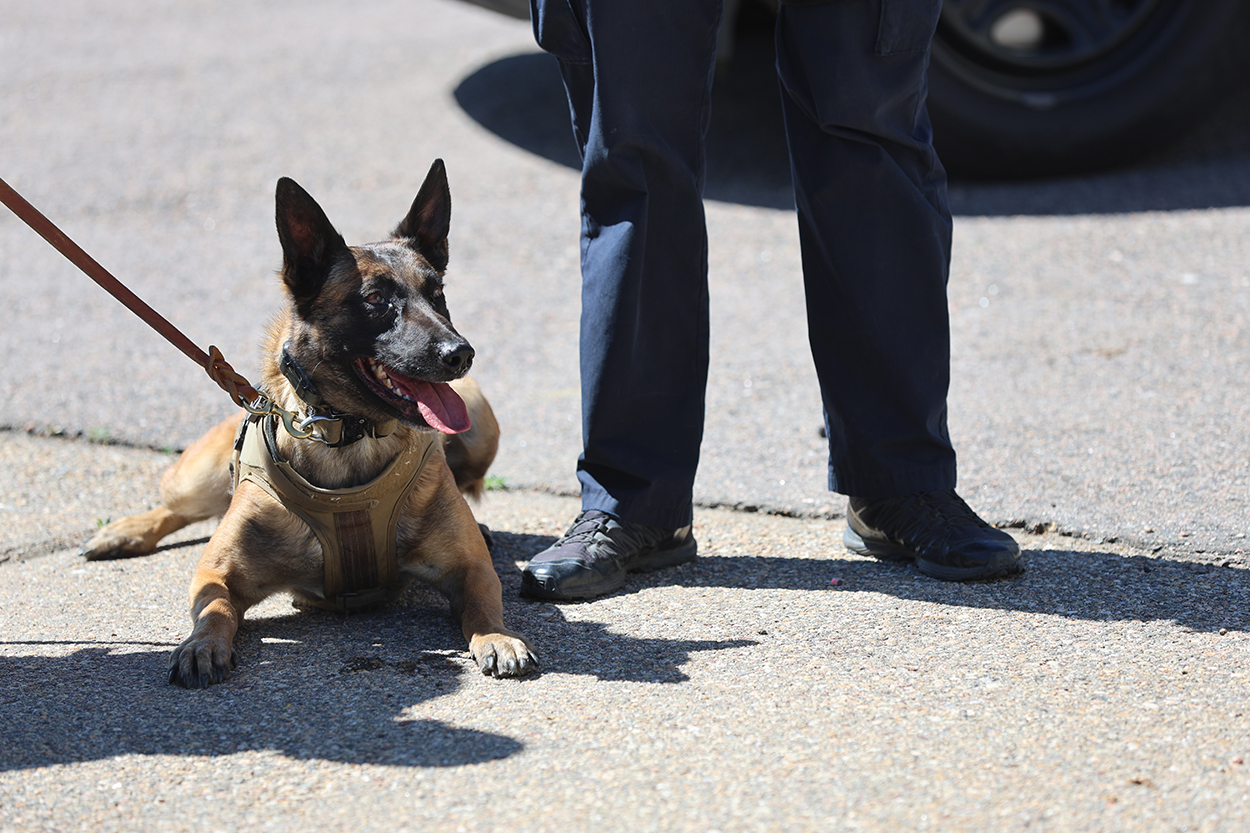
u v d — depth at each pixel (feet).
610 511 13.53
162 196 30.14
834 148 12.85
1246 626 11.61
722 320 23.45
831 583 13.32
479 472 15.65
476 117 34.30
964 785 8.76
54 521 15.99
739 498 16.22
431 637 12.19
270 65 39.27
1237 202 27.07
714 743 9.53
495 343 22.79
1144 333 21.33
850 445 13.67
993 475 16.31
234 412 19.77
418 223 13.28
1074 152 28.86
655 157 12.67
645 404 13.47
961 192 29.30
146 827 8.52
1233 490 15.16
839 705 10.14
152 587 13.79
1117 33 28.19
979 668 10.84
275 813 8.65
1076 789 8.67
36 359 22.24
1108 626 11.74
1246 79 32.65
